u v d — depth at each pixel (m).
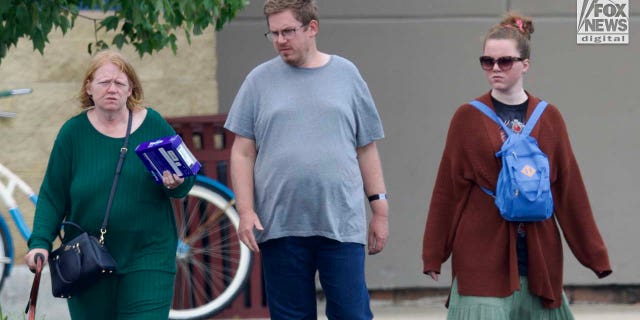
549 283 15.65
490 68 15.80
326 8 24.73
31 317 15.06
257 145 16.25
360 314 16.47
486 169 15.76
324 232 15.99
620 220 25.34
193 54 24.34
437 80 25.00
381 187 16.80
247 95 16.20
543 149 15.77
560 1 25.00
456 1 24.92
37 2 16.41
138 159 15.20
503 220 15.66
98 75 14.94
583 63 25.14
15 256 23.80
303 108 15.88
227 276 23.80
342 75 16.17
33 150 24.03
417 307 25.42
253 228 16.45
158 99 24.25
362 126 16.42
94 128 15.26
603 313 24.84
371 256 25.23
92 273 14.64
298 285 16.33
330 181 15.84
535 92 25.16
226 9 18.05
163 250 15.34
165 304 15.28
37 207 15.30
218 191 23.27
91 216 15.05
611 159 25.25
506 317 15.76
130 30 17.98
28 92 22.56
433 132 25.06
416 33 24.91
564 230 16.12
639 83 25.17
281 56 15.95
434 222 16.23
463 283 15.81
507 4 24.97
